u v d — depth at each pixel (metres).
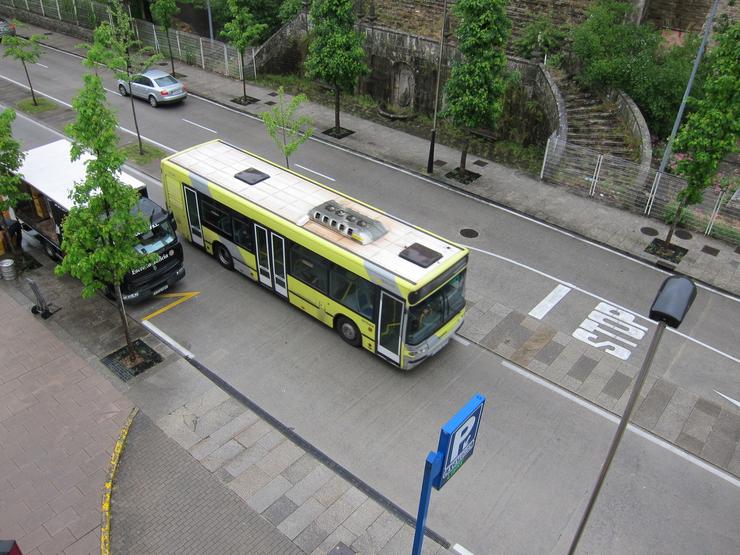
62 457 12.14
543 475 12.32
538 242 19.86
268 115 20.66
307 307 15.86
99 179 12.27
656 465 12.65
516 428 13.34
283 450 12.55
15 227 17.83
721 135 16.95
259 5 34.78
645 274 18.53
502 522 11.38
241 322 16.06
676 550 11.07
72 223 12.59
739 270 18.84
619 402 14.08
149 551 10.55
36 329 15.41
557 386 14.48
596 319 16.62
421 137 26.97
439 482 7.93
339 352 15.21
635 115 23.28
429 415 13.57
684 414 13.84
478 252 19.23
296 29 31.70
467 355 15.30
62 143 19.03
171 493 11.56
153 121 27.59
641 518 11.59
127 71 24.14
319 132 27.09
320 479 11.98
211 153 18.62
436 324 14.09
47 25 40.38
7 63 34.06
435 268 13.57
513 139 26.14
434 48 26.88
